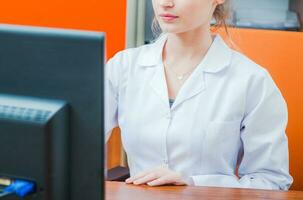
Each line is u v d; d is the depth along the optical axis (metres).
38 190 0.63
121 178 1.48
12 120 0.61
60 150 0.62
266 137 1.26
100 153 0.64
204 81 1.27
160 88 1.28
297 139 1.45
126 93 1.33
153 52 1.34
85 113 0.63
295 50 1.46
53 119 0.61
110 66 1.37
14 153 0.62
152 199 0.95
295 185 1.45
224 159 1.26
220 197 0.97
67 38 0.61
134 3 1.95
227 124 1.24
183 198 0.96
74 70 0.62
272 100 1.26
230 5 1.37
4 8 1.98
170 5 1.12
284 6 2.18
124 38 1.99
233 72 1.28
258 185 1.21
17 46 0.63
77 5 1.97
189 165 1.25
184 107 1.25
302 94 1.45
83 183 0.65
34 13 1.98
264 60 1.48
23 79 0.63
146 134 1.26
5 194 0.63
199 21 1.17
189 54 1.28
